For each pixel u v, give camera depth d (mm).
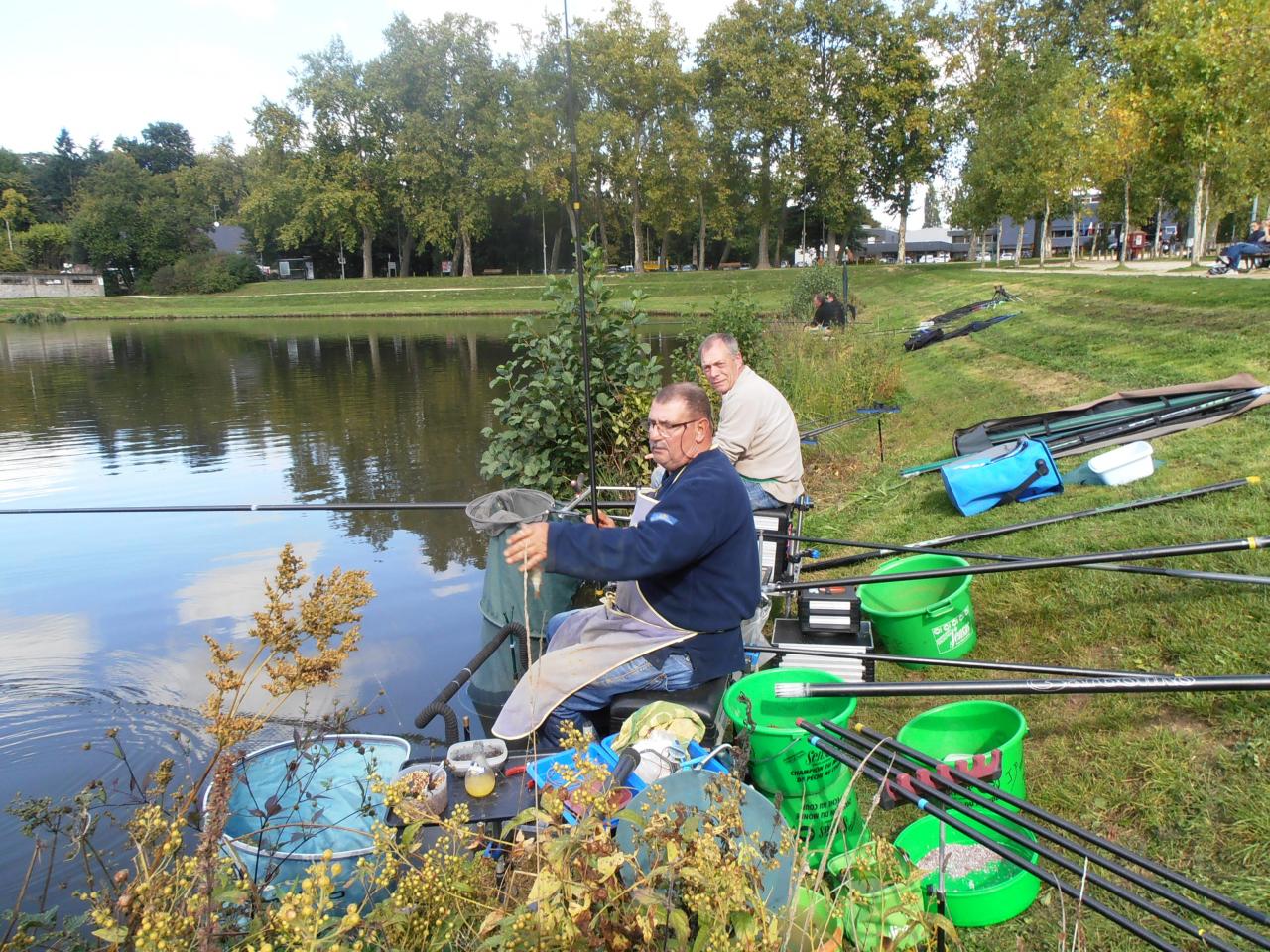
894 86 47062
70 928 2109
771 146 51156
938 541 5000
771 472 5129
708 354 5172
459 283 58500
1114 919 2207
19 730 4445
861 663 3898
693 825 1941
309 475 10070
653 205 54250
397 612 5848
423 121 57312
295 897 1719
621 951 1787
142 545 7551
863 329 18969
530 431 7098
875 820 3258
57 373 22016
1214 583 4082
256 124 60906
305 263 77188
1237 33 18078
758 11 48594
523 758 2973
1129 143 25141
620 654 3326
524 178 52875
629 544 3061
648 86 50156
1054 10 46375
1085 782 3277
